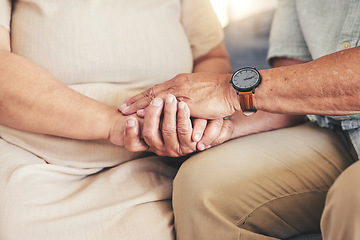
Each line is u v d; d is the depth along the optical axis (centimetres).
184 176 74
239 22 204
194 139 81
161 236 72
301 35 100
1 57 84
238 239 64
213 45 123
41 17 91
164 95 85
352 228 46
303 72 71
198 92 83
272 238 65
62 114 82
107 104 93
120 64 94
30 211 70
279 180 73
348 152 85
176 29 106
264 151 79
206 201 67
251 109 78
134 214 74
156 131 80
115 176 83
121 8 96
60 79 93
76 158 87
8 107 81
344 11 86
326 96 68
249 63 183
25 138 86
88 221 71
